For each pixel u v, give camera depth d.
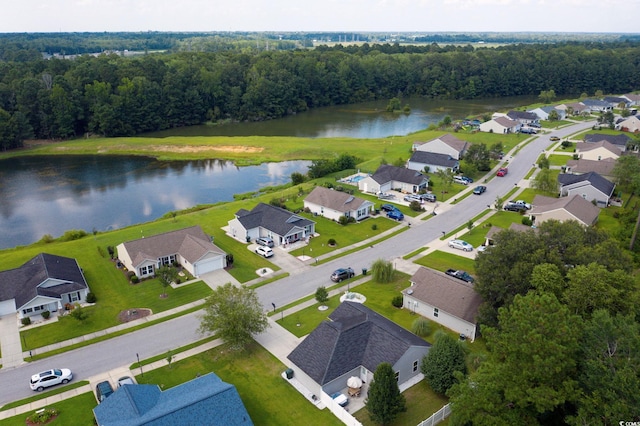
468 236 72.44
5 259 66.19
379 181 92.00
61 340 47.72
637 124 147.88
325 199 81.69
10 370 43.19
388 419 34.56
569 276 38.62
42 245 72.75
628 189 92.38
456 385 33.62
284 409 37.53
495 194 92.19
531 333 29.75
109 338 47.91
